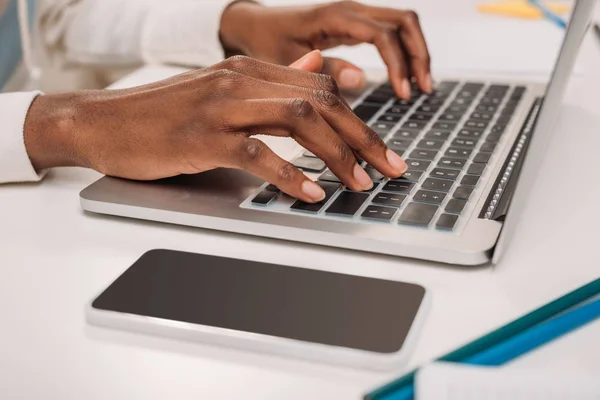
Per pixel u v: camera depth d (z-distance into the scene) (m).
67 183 0.62
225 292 0.43
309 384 0.37
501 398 0.33
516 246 0.50
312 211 0.52
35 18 1.18
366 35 0.84
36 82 1.18
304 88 0.56
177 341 0.40
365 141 0.56
